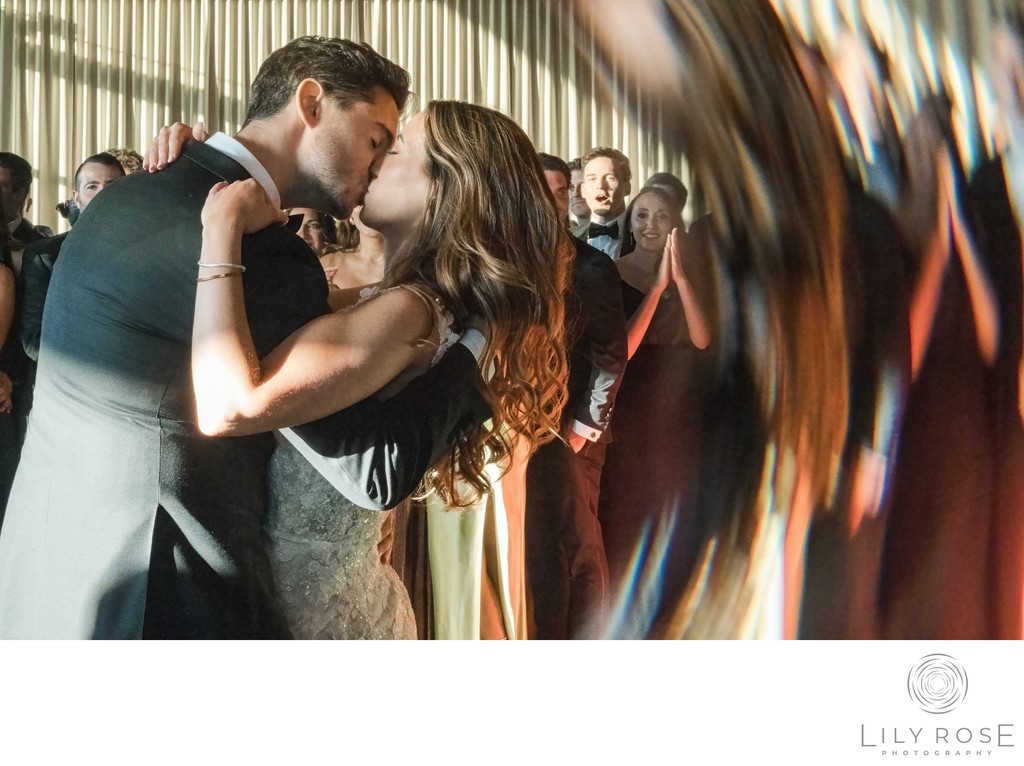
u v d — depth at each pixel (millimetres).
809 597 3469
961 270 3746
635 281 3492
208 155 2117
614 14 3668
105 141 3574
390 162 2484
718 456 3377
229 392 1898
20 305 3129
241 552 2055
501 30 3643
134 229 2027
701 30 3699
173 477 2004
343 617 2148
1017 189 3752
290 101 2271
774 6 3762
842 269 3703
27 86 3566
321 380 1960
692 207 3596
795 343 3604
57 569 2025
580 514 3164
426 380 2125
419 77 3633
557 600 3168
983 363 3682
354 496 2018
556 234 2523
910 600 3570
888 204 3723
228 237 1943
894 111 3803
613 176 3512
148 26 3600
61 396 2051
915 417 3627
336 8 3605
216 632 2014
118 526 1996
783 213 3646
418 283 2254
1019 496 3621
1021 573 3537
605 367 3203
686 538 3393
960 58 3840
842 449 3602
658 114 3660
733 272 3545
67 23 3584
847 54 3812
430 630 3064
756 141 3645
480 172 2424
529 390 2439
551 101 3648
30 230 3398
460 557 3018
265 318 1981
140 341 1995
